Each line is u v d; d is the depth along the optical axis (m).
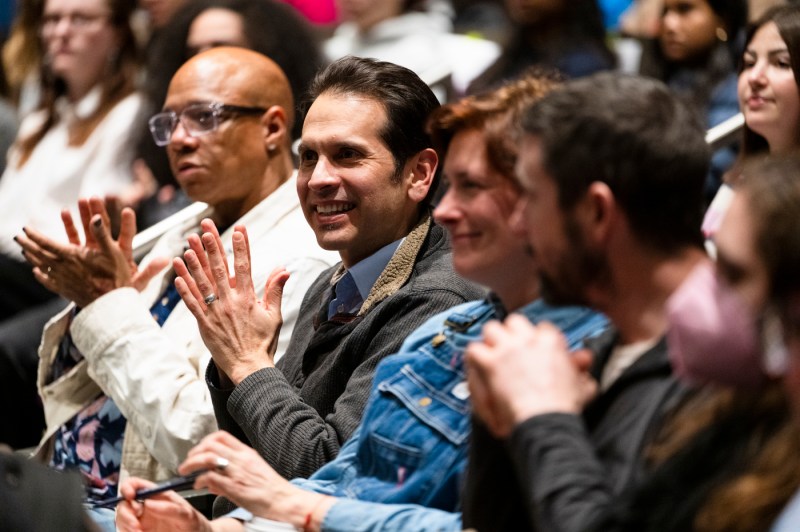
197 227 7.48
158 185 9.65
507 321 3.90
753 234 3.35
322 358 5.88
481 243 4.48
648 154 3.80
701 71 9.55
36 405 8.34
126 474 6.66
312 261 6.76
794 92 6.57
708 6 9.48
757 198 3.36
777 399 3.47
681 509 3.43
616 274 3.89
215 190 7.19
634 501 3.49
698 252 3.90
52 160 10.66
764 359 3.41
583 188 3.84
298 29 8.88
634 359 3.95
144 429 6.45
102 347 6.54
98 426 6.86
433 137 4.65
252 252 6.89
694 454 3.52
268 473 4.80
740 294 3.40
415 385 4.82
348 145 5.89
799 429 3.35
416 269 5.84
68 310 7.09
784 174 3.36
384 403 4.86
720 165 8.27
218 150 7.14
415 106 5.97
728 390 3.57
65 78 10.89
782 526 3.26
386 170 5.92
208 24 8.90
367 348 5.61
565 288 3.95
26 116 11.94
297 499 4.75
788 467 3.34
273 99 7.26
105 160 10.28
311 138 5.95
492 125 4.46
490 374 3.77
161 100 9.30
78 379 6.92
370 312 5.67
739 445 3.48
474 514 4.05
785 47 6.60
